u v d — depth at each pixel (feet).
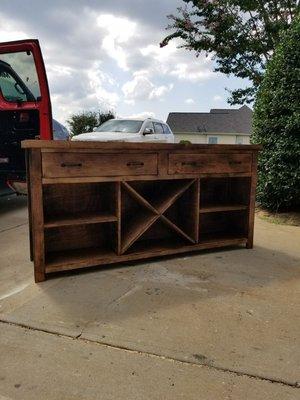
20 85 15.42
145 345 5.54
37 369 4.97
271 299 7.24
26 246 10.87
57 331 5.94
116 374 4.88
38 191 7.75
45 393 4.51
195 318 6.41
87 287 7.76
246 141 97.04
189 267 9.08
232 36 24.17
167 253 9.61
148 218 9.53
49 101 15.07
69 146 7.77
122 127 29.55
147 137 29.14
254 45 24.09
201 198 11.36
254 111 16.48
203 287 7.81
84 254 9.01
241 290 7.68
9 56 14.64
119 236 8.88
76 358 5.22
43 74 14.60
